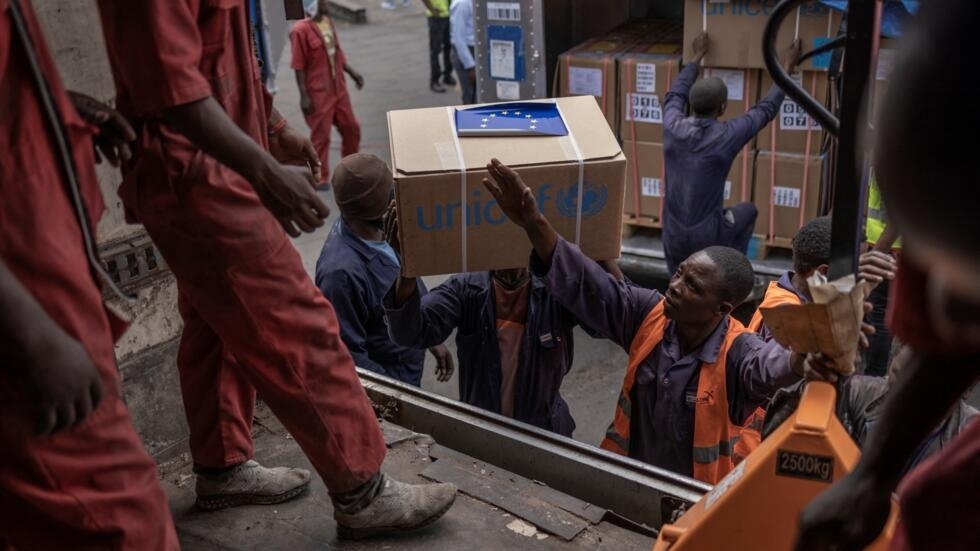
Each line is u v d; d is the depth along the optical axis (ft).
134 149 6.41
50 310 4.58
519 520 8.04
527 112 9.29
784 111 17.83
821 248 10.90
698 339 9.20
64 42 7.91
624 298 9.37
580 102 9.36
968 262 2.53
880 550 4.45
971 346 3.41
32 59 4.43
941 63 2.43
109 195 8.57
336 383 7.07
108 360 4.91
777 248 19.48
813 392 4.72
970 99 2.40
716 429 9.11
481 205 8.50
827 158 18.19
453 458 8.99
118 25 5.46
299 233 6.02
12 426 4.57
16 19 4.36
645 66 18.84
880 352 14.34
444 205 8.43
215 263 6.56
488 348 10.48
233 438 8.00
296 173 5.84
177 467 9.21
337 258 11.81
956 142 2.43
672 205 17.83
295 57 27.40
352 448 7.22
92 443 4.84
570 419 11.07
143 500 5.10
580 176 8.54
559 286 8.82
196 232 6.48
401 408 9.85
